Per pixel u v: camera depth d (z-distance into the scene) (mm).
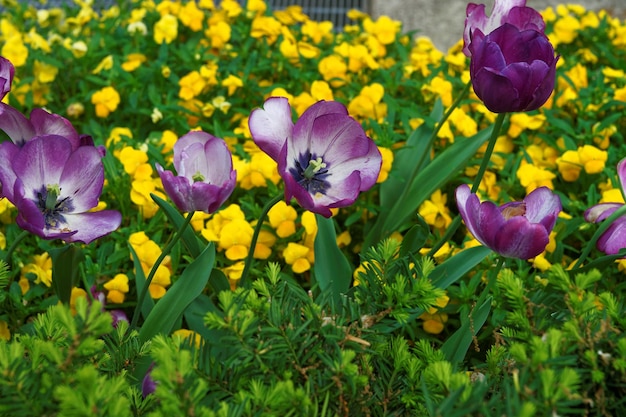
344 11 2111
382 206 1146
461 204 780
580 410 644
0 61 874
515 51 831
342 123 803
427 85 1354
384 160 1147
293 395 662
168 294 875
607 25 1648
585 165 1193
